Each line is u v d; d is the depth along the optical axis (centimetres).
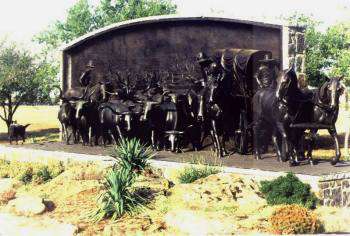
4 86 4191
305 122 1925
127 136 2720
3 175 2400
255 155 2191
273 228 1422
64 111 2947
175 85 2812
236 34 2577
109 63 3147
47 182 2180
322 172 1758
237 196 1683
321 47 3497
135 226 1523
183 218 1523
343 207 1708
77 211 1692
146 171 1984
